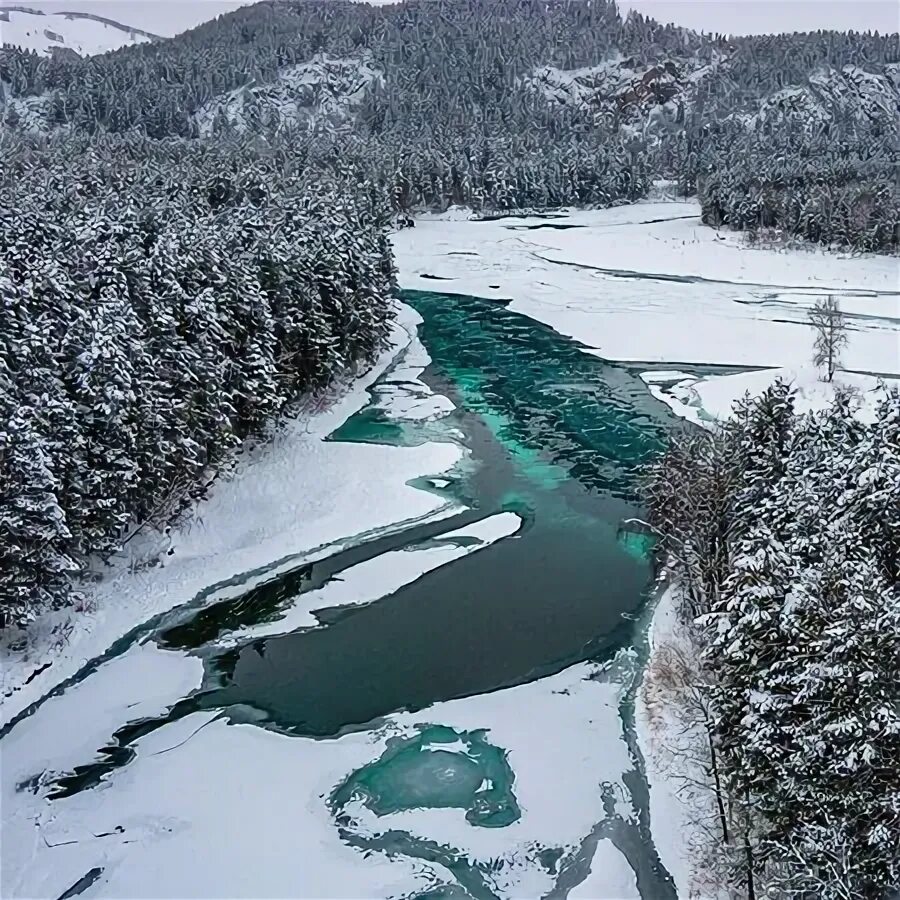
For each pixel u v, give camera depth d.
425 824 27.97
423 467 52.38
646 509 46.62
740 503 32.09
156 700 33.91
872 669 20.14
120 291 44.91
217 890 25.80
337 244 67.00
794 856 22.02
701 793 27.88
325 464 52.00
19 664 34.94
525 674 34.81
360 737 31.73
